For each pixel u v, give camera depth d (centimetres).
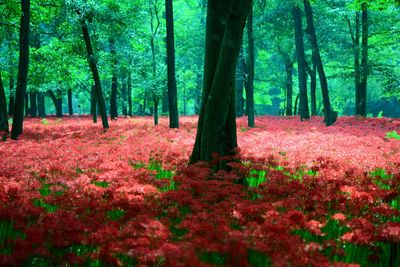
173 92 2012
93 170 837
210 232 415
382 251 431
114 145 1305
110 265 390
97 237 401
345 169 810
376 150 1166
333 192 593
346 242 443
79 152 1107
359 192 591
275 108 7862
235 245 378
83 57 2150
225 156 767
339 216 482
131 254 361
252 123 2142
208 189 606
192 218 470
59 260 384
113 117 3144
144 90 2378
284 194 618
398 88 2898
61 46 2116
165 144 1293
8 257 358
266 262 384
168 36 1981
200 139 837
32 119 3077
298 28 2911
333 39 3497
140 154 1073
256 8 3269
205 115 797
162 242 395
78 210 504
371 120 2370
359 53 2975
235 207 509
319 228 446
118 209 546
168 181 675
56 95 3475
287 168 840
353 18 3117
